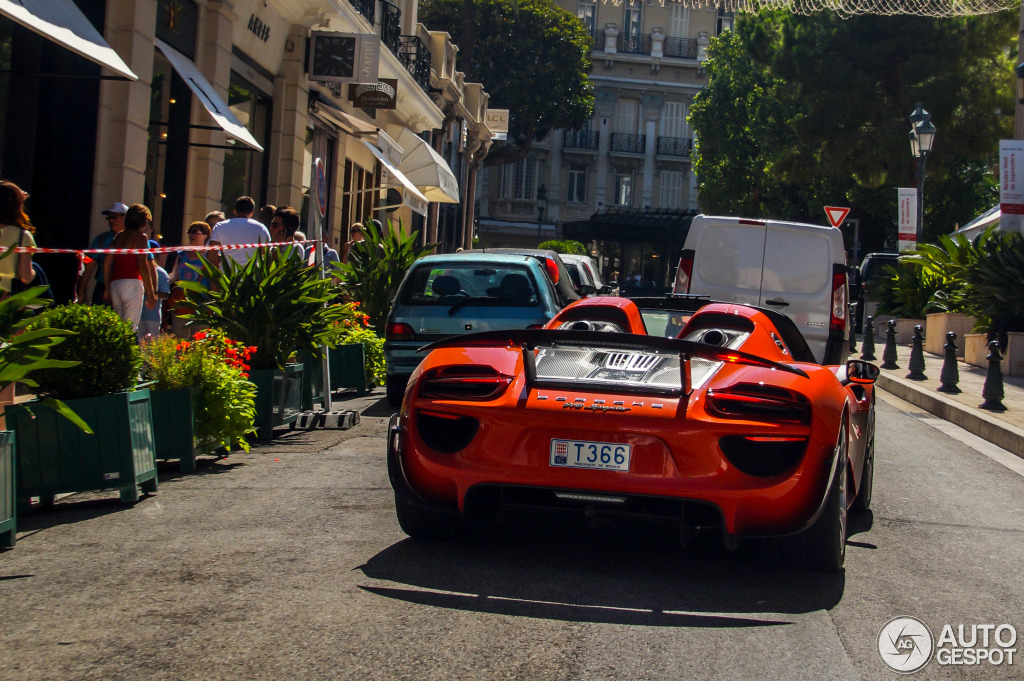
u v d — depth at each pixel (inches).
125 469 245.3
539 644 153.9
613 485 184.2
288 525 226.1
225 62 636.1
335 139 913.5
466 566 196.1
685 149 2716.5
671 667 146.7
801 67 1540.4
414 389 201.8
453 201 1114.7
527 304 442.3
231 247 364.2
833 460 188.7
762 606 179.2
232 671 139.7
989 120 1488.7
